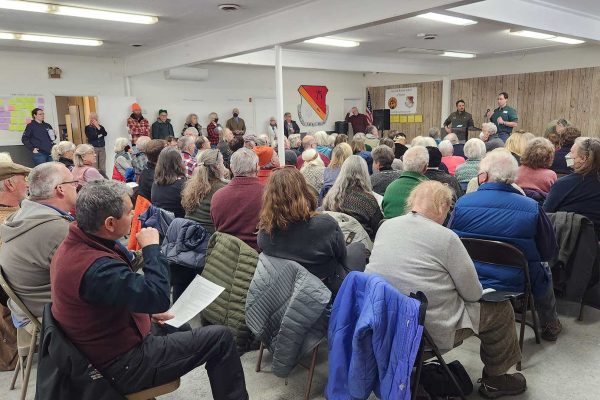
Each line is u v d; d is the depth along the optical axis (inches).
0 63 294.2
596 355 90.3
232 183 95.1
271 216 75.7
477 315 70.0
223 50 239.3
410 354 54.9
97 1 181.6
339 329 63.1
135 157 208.4
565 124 171.2
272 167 139.6
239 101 408.5
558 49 334.6
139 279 53.0
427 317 64.9
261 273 77.9
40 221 69.7
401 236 67.8
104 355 53.9
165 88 367.9
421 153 102.0
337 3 172.7
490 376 76.7
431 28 245.8
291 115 445.4
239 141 178.2
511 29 245.1
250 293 78.5
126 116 336.5
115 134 332.5
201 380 86.0
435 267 65.2
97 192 52.1
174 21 217.9
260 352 87.5
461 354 92.7
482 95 392.8
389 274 66.9
